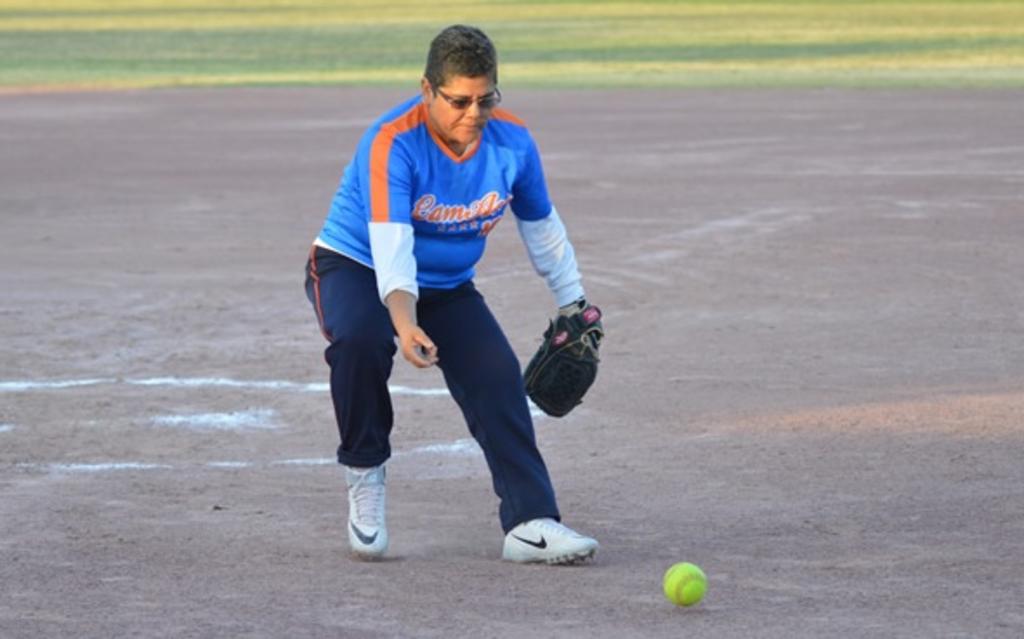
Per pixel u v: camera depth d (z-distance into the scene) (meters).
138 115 75.25
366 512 16.56
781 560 16.45
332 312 16.33
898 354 27.20
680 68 100.56
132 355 27.69
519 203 16.66
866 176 50.72
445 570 16.20
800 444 21.52
